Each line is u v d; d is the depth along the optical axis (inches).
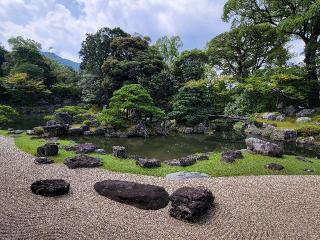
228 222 321.4
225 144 882.8
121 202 361.1
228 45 1601.9
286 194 401.4
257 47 1583.4
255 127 1109.1
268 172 504.7
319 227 313.1
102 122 1103.6
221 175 488.1
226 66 1734.7
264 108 1316.4
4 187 391.9
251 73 1614.2
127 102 1040.8
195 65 1612.9
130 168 505.0
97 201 362.0
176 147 821.9
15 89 1731.1
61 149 631.2
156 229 300.7
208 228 308.2
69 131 981.8
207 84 1414.9
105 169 504.4
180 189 352.8
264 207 359.9
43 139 778.8
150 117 1193.4
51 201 355.9
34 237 269.1
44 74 2263.8
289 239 287.6
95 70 1836.9
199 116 1203.2
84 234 280.5
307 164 555.8
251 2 1369.3
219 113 1445.6
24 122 1317.7
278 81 1223.5
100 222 307.6
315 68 1237.1
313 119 1071.6
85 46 1927.9
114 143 860.6
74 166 501.4
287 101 1291.8
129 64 1462.8
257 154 596.7
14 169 480.7
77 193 386.0
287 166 531.8
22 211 323.0
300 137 914.1
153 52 1708.9
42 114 1745.8
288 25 1178.0
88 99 1572.3
